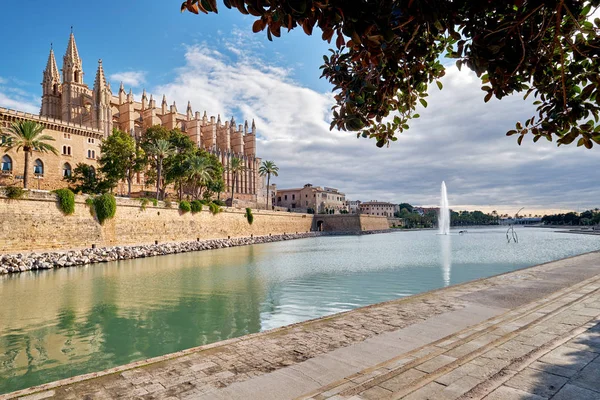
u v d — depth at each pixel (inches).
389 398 212.2
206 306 739.4
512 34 110.1
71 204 1630.2
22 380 400.8
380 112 169.9
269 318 645.9
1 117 2222.0
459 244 2645.2
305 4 79.4
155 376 268.4
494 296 504.1
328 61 159.2
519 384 220.7
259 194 5620.1
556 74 136.3
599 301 439.2
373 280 1031.0
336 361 287.6
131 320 643.5
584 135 131.3
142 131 4212.6
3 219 1395.2
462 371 245.9
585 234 4170.8
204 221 2615.7
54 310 717.3
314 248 2370.8
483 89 135.8
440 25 94.7
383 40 92.8
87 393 241.8
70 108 3703.3
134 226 2009.1
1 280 1076.5
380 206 7844.5
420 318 408.2
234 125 5546.3
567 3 99.5
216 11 89.2
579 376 227.6
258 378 260.2
